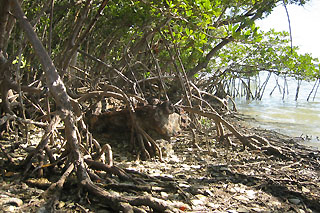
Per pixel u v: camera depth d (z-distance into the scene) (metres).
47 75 2.41
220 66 8.60
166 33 5.38
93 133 4.27
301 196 2.89
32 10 4.21
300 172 3.56
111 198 2.20
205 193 2.74
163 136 3.90
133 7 4.65
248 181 3.18
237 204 2.61
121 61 5.62
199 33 3.97
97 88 5.09
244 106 9.65
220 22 5.32
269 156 4.08
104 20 5.20
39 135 4.03
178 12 4.33
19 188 2.43
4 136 3.75
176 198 2.59
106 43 5.48
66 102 2.46
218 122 4.36
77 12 4.59
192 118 5.12
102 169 2.82
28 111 4.04
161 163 3.54
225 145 4.46
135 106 4.12
